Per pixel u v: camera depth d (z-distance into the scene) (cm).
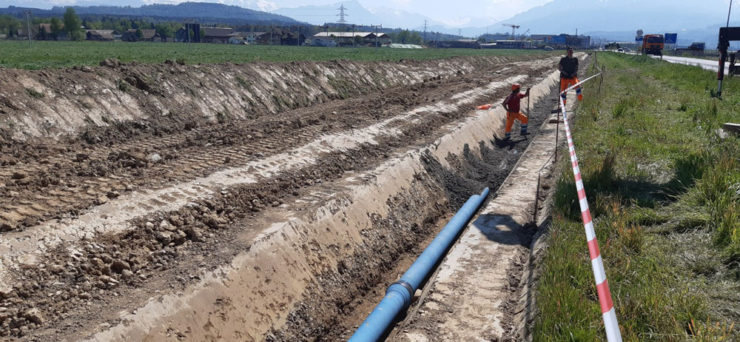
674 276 497
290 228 650
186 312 480
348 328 614
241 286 540
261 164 872
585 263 543
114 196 662
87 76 1191
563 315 438
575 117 1449
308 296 603
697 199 662
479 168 1243
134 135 1108
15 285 462
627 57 5619
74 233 555
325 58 3184
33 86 1051
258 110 1561
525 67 3728
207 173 800
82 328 427
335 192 791
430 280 644
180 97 1345
